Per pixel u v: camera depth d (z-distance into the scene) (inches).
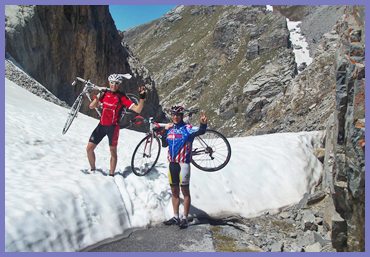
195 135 337.7
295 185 474.0
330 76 1998.0
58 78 1147.3
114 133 360.5
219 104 4667.8
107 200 329.7
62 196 303.0
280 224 396.5
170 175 341.7
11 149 388.5
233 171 452.8
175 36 7810.0
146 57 7524.6
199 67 5856.3
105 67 1429.6
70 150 433.1
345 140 302.0
